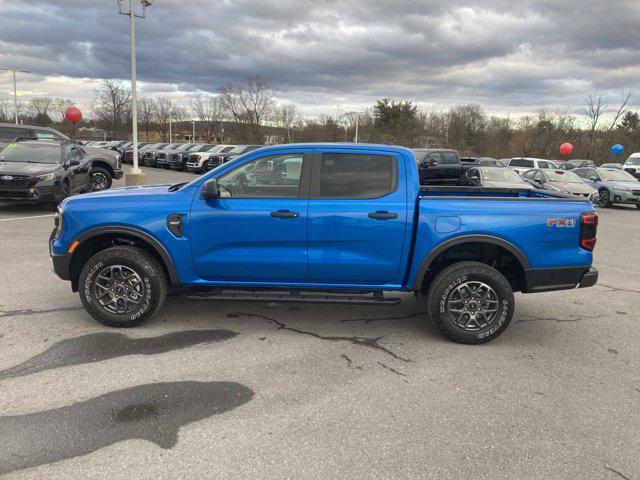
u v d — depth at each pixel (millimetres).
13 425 2971
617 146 38188
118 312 4516
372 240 4332
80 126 80125
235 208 4344
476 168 15227
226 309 5211
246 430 2990
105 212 4406
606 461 2787
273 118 64875
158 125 78562
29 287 5684
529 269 4375
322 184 4367
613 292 6391
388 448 2844
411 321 5031
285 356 4082
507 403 3410
